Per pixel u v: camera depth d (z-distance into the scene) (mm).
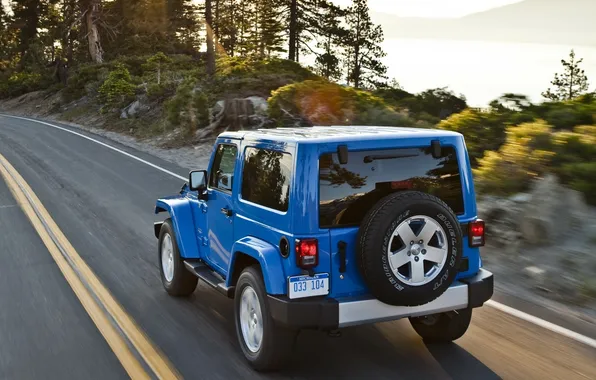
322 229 4320
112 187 14969
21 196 13898
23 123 40812
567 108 11445
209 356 5176
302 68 31969
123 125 32531
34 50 68125
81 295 6961
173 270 6758
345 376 4734
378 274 4172
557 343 5238
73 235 10094
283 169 4551
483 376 4660
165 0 63406
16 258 8680
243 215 5141
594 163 8594
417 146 4582
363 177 4430
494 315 5973
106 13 58219
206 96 25219
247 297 4918
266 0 48750
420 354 5109
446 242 4320
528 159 9445
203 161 19156
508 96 13328
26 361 5199
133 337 5645
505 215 9031
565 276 6988
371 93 21562
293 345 4641
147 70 46625
